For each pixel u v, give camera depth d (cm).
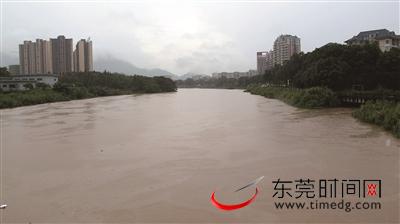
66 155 2298
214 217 1309
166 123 3869
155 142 2714
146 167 1984
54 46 16738
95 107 6362
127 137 2952
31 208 1411
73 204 1447
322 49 6725
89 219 1305
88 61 17825
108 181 1738
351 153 2214
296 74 7669
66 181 1745
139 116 4666
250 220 1275
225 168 1939
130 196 1532
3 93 7662
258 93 10775
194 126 3594
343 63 6022
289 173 1817
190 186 1648
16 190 1625
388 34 9625
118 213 1355
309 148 2378
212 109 5669
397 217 1270
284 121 3794
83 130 3369
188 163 2059
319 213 1312
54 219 1307
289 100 6294
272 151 2317
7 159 2211
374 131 3030
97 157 2231
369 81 6081
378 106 3759
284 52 16025
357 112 3966
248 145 2533
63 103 7594
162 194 1550
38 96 7594
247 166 1970
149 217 1318
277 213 1323
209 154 2273
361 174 1777
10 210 1393
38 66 16775
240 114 4722
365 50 6225
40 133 3209
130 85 13788
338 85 6038
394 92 4984
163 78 15775
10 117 4697
